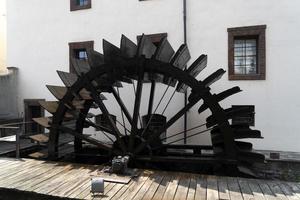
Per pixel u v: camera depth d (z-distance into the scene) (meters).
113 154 5.71
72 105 6.06
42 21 9.68
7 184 4.22
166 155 6.25
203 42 7.80
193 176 4.62
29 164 5.44
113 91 6.89
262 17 7.36
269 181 4.39
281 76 7.25
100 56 6.27
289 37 7.19
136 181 4.35
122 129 8.55
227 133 4.94
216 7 7.70
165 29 8.12
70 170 4.97
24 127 9.77
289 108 7.19
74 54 9.37
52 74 9.57
